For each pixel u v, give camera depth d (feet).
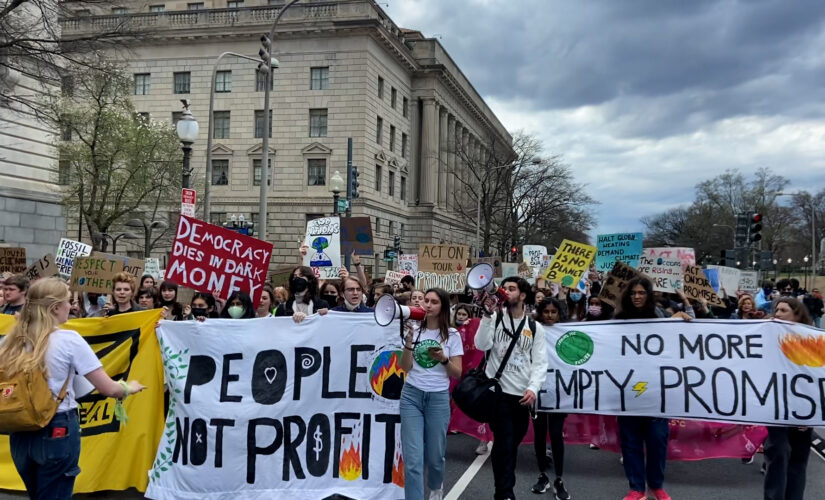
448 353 16.07
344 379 18.12
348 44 143.74
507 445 16.81
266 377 18.10
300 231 145.38
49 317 12.41
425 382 15.84
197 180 134.21
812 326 18.93
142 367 18.24
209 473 17.51
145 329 18.48
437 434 15.78
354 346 18.21
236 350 18.20
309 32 143.74
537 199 145.48
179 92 150.30
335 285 31.96
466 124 209.26
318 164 145.79
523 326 17.06
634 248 36.29
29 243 66.08
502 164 147.43
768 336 19.10
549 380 19.92
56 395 12.19
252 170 147.74
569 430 22.98
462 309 25.30
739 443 21.88
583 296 33.40
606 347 20.02
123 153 104.32
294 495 17.35
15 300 20.54
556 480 18.63
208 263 21.61
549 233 160.04
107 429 17.80
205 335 18.26
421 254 42.37
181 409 17.87
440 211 180.14
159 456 17.69
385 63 155.33
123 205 110.93
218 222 147.95
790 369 18.71
